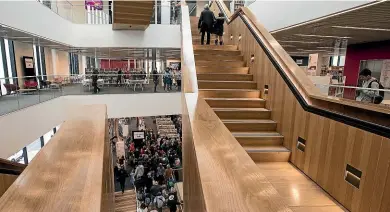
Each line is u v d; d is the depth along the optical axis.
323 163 2.59
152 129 17.11
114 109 9.76
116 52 14.12
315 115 2.72
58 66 14.99
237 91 4.34
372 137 1.96
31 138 6.66
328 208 2.28
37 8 7.90
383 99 5.00
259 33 4.54
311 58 11.41
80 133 1.87
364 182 2.04
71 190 1.02
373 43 9.81
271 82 3.90
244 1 9.83
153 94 10.09
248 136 3.42
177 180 9.20
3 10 6.11
